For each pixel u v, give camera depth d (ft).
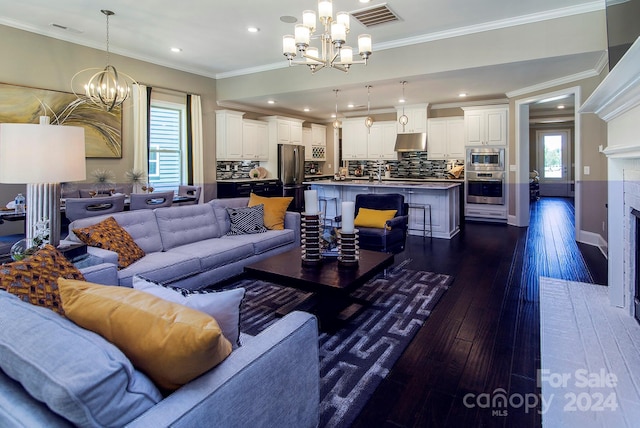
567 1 13.64
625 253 9.95
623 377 6.96
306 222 9.75
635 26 7.93
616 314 9.75
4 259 9.96
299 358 4.65
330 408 6.24
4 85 15.21
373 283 12.48
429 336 8.77
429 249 17.57
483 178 25.62
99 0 13.60
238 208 14.52
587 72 17.28
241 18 15.15
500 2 13.64
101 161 18.62
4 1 13.65
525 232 21.67
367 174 32.73
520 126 22.95
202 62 21.47
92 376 2.77
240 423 3.70
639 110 7.75
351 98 24.90
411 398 6.52
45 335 3.10
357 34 16.72
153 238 11.60
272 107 28.17
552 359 7.66
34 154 6.51
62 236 14.10
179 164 23.07
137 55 19.74
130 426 2.96
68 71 17.22
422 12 14.47
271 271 9.29
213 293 4.43
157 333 3.34
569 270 14.02
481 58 16.01
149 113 20.48
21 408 2.94
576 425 5.77
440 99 25.86
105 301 3.72
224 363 3.78
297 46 11.01
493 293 11.57
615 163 10.09
